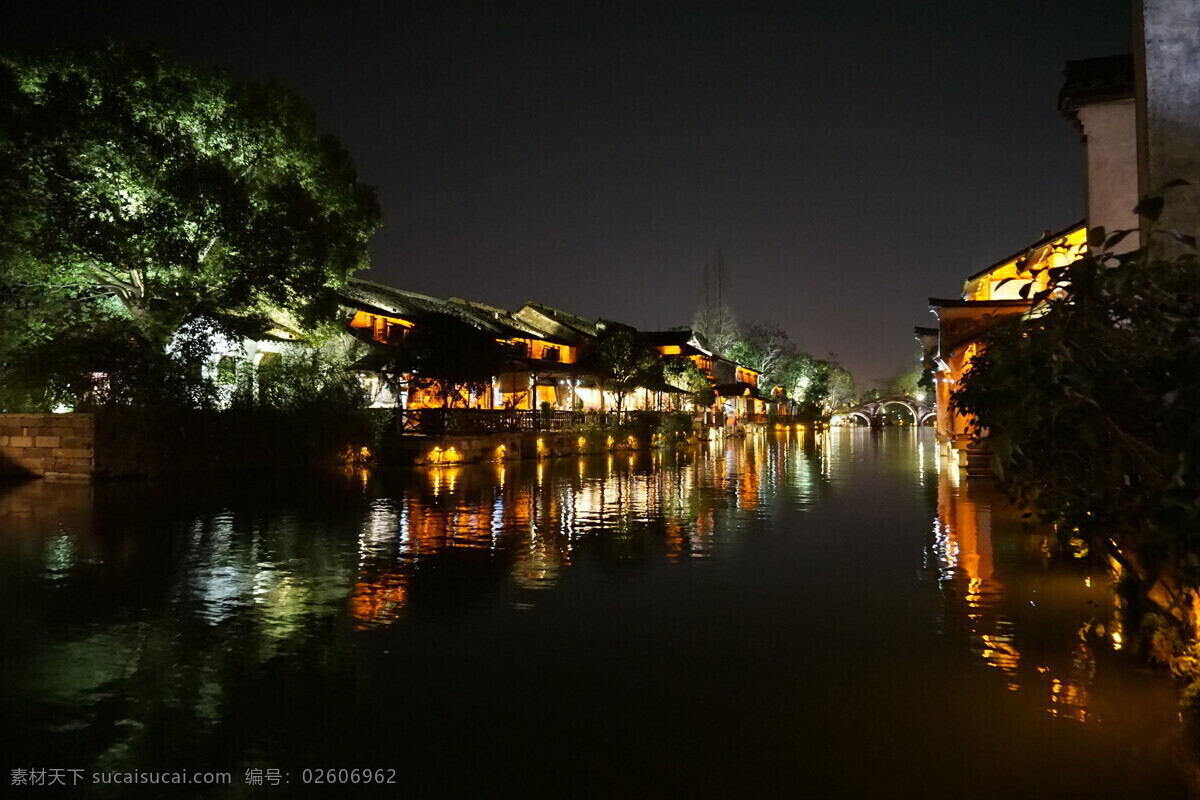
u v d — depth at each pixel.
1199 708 5.02
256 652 6.40
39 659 6.20
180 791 4.19
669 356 60.22
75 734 4.87
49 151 19.73
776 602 8.03
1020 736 4.77
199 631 6.96
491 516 14.60
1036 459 5.35
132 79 21.11
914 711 5.17
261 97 23.36
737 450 44.22
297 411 24.67
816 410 96.75
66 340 21.12
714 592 8.47
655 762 4.52
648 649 6.51
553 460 34.06
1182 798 4.05
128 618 7.37
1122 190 12.34
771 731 4.90
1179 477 3.36
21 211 19.88
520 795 4.17
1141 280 4.09
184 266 21.27
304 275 23.45
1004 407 4.34
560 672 5.97
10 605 7.82
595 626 7.18
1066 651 6.27
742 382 82.00
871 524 13.49
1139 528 4.98
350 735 4.86
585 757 4.57
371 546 11.23
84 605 7.83
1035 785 4.21
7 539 11.61
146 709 5.23
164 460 21.56
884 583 8.81
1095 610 7.43
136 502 16.20
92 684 5.67
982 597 8.04
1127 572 6.73
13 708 5.23
